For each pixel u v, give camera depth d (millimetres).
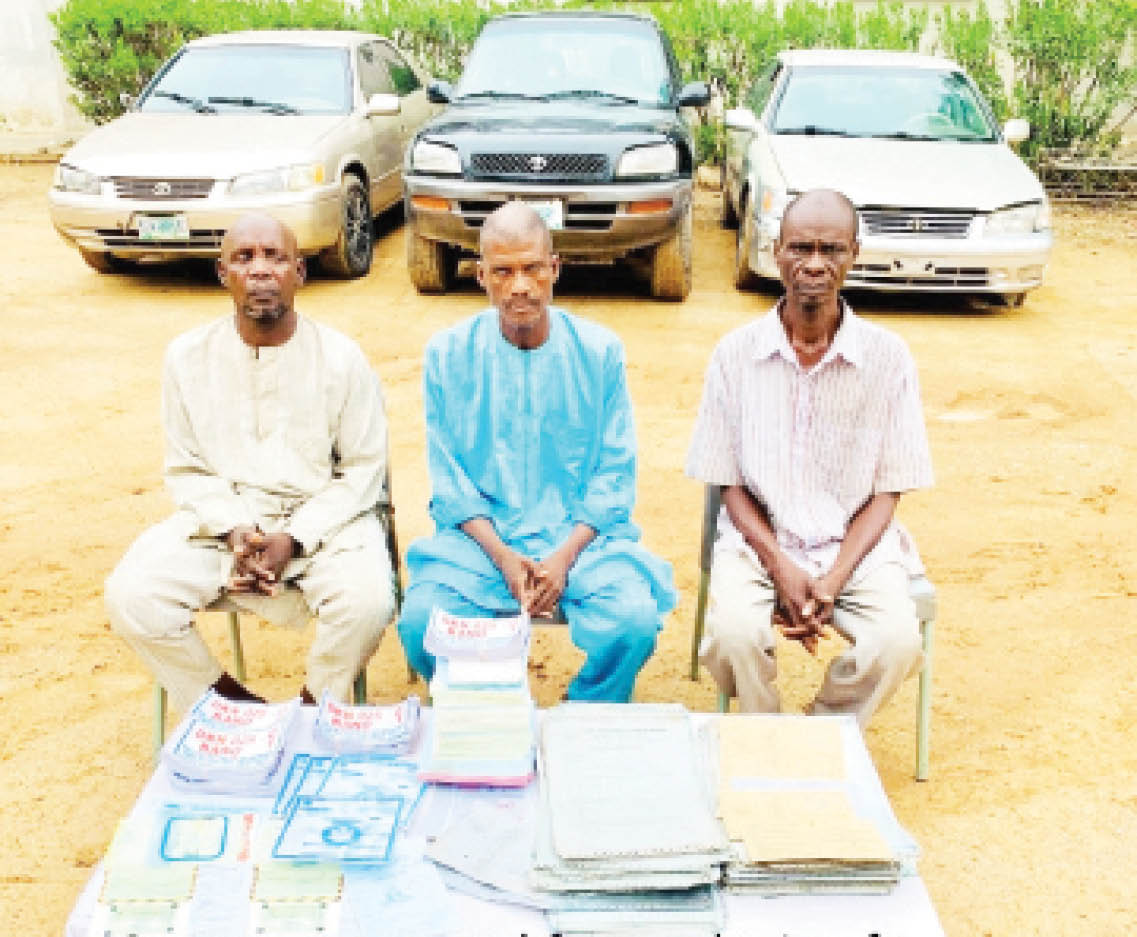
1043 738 3588
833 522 3258
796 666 4008
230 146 7984
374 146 9008
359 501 3363
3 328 7551
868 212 7500
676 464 5602
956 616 4293
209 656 3256
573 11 9133
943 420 6141
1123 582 4535
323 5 13055
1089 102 11695
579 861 2129
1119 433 5984
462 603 3178
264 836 2270
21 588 4438
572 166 7402
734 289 8625
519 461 3291
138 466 5551
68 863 3039
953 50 11617
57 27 12641
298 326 3338
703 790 2348
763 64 11914
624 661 3197
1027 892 2947
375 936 2035
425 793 2400
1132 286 8883
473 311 7902
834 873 2150
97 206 7844
